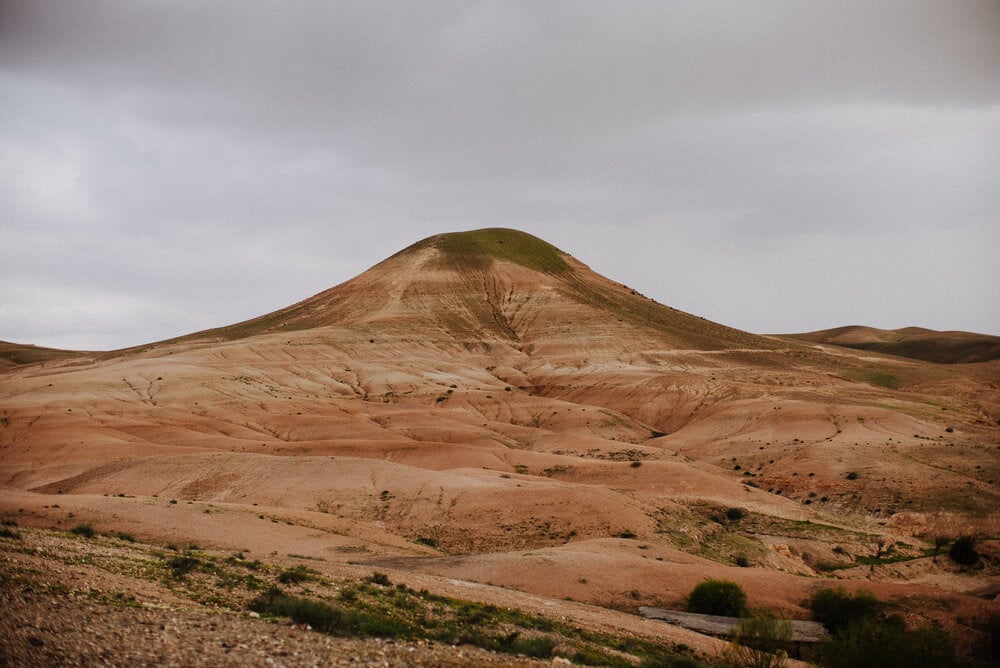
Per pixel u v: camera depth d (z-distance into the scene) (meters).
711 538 83.62
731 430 175.62
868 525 104.75
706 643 40.94
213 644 21.70
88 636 20.30
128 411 172.50
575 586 53.00
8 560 27.39
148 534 56.84
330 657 22.34
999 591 78.31
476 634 30.00
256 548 57.03
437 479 90.38
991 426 174.38
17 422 150.00
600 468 116.50
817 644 44.75
